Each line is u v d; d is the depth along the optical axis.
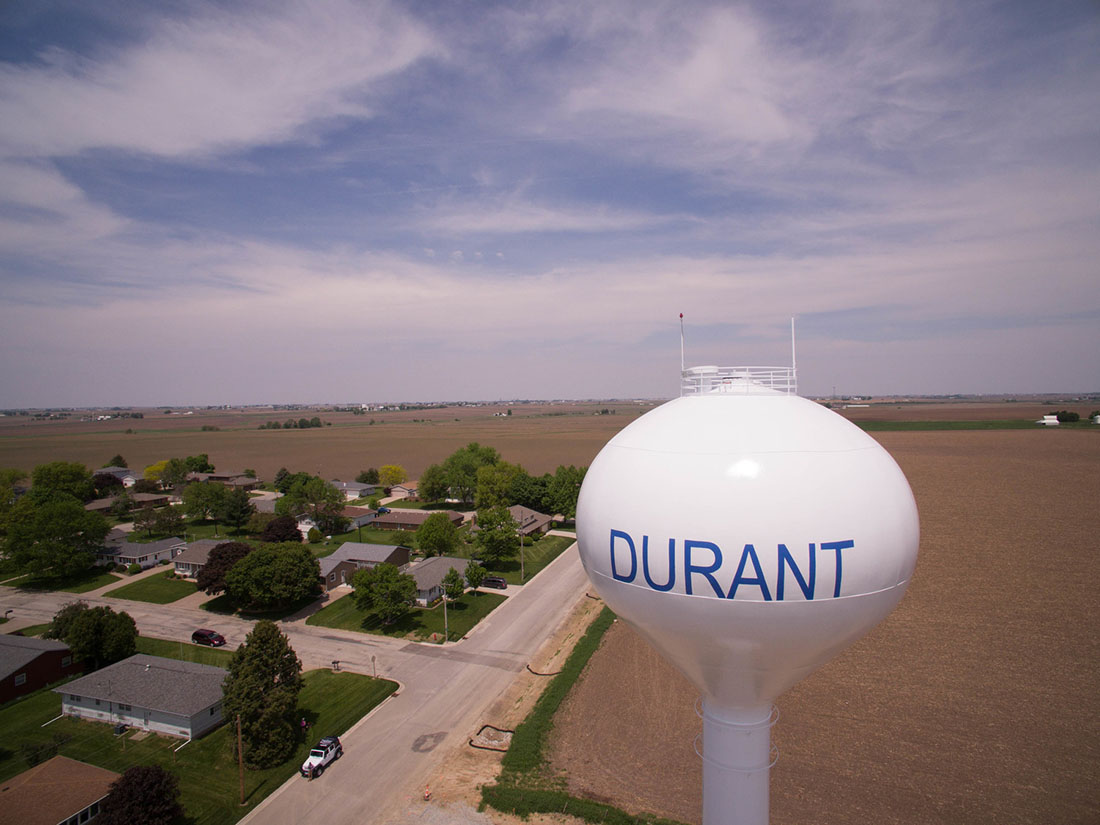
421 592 50.19
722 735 14.85
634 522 12.55
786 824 23.91
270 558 48.84
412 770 28.56
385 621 46.34
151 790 23.75
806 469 11.93
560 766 28.27
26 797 24.95
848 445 12.72
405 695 35.50
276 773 28.58
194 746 30.86
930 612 44.91
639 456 13.31
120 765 29.28
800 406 13.73
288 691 30.36
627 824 24.20
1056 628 42.06
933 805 24.95
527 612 48.47
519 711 33.53
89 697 33.09
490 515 61.38
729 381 15.31
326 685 36.66
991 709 32.41
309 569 49.72
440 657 40.47
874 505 11.97
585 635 42.97
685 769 27.89
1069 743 29.23
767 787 15.14
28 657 36.91
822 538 11.42
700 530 11.74
